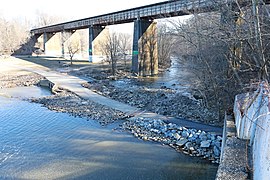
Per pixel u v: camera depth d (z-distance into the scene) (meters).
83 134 21.45
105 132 21.80
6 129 22.95
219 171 8.47
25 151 18.44
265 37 15.98
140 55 48.59
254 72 18.69
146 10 45.16
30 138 20.81
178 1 37.66
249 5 16.20
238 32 17.73
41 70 58.66
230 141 10.59
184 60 33.97
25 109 29.47
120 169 15.87
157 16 45.25
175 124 22.36
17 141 20.22
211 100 25.38
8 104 31.84
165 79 45.03
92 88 38.88
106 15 57.97
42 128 23.11
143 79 45.59
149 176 15.08
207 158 16.92
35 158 17.39
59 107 29.78
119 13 53.03
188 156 17.28
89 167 16.14
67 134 21.53
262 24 15.48
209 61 24.25
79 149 18.66
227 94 22.08
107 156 17.55
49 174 15.39
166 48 60.28
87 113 27.12
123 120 24.67
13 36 98.06
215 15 23.38
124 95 33.91
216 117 23.47
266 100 8.60
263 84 10.06
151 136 20.58
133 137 20.58
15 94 37.75
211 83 24.12
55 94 36.59
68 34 83.50
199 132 20.08
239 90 18.78
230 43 19.70
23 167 16.23
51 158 17.38
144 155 17.58
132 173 15.41
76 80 45.56
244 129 10.70
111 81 44.19
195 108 26.59
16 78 49.94
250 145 10.09
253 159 8.71
